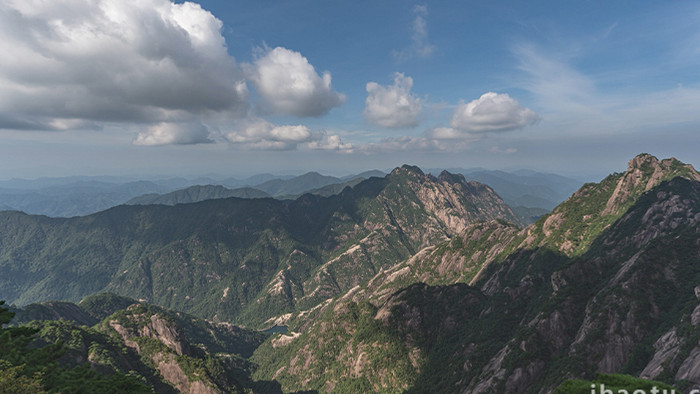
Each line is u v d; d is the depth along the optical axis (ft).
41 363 149.48
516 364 480.23
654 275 485.97
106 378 158.30
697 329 341.21
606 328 444.14
